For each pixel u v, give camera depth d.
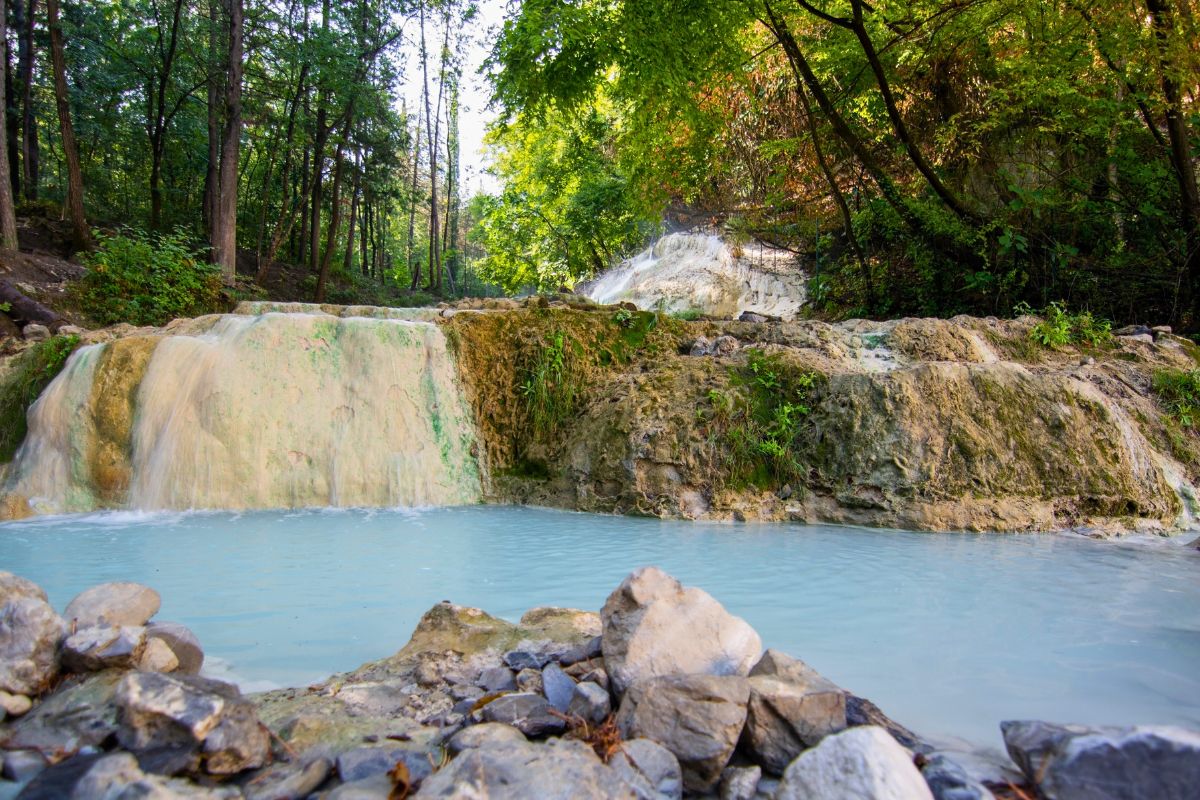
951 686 2.33
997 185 10.94
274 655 2.62
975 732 1.99
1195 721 2.06
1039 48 9.40
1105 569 4.07
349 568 4.02
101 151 22.38
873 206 11.48
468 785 1.49
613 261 21.50
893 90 11.41
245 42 18.92
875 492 5.73
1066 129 9.72
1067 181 9.99
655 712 1.81
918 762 1.72
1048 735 1.67
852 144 10.76
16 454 6.36
